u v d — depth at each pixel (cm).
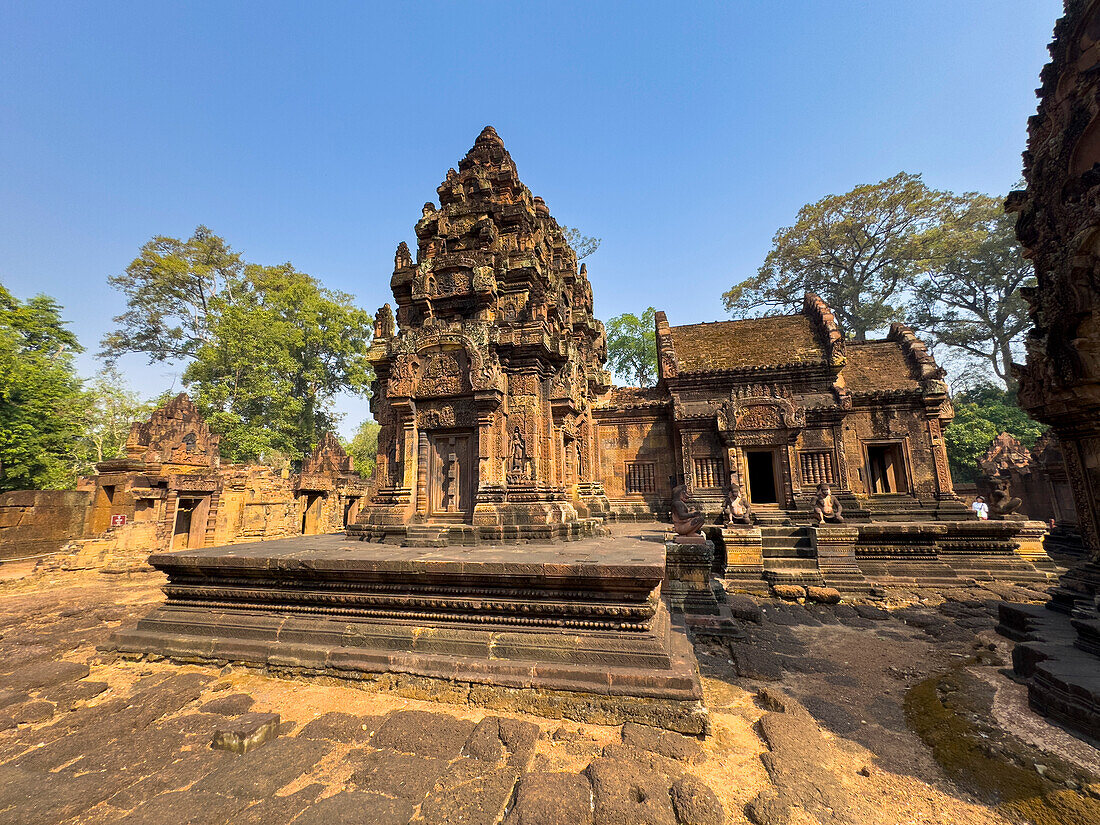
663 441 1928
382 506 1055
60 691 574
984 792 396
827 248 3938
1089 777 392
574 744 467
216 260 3647
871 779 421
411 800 375
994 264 3469
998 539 1408
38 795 373
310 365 3656
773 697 582
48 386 2445
